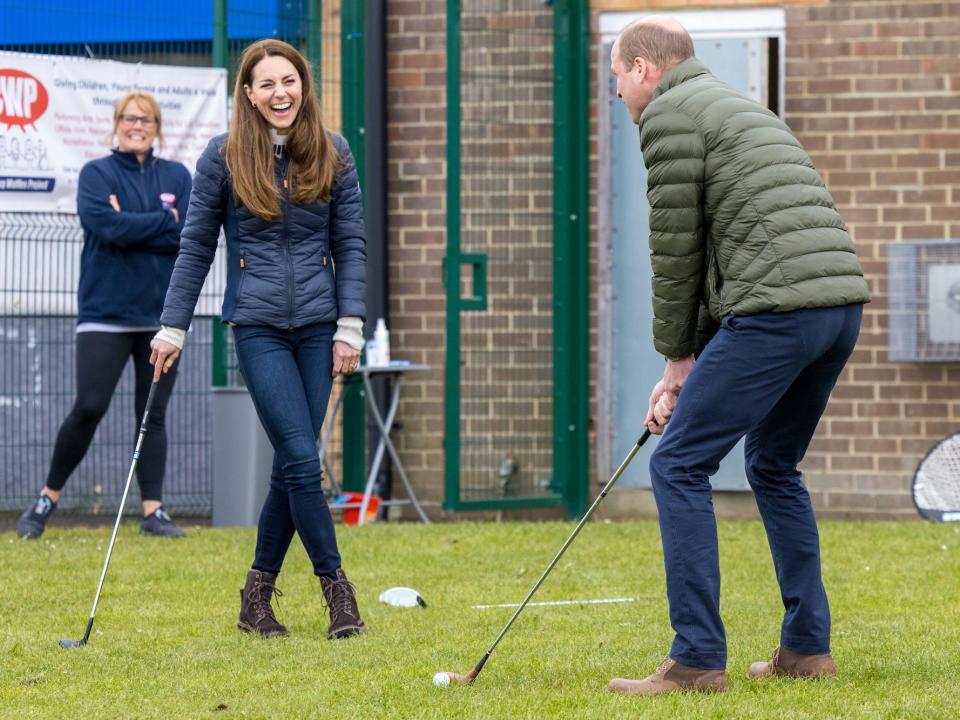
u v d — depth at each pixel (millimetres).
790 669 6094
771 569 9500
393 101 13102
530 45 12820
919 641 6941
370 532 11258
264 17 12688
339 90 12867
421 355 13117
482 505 12672
